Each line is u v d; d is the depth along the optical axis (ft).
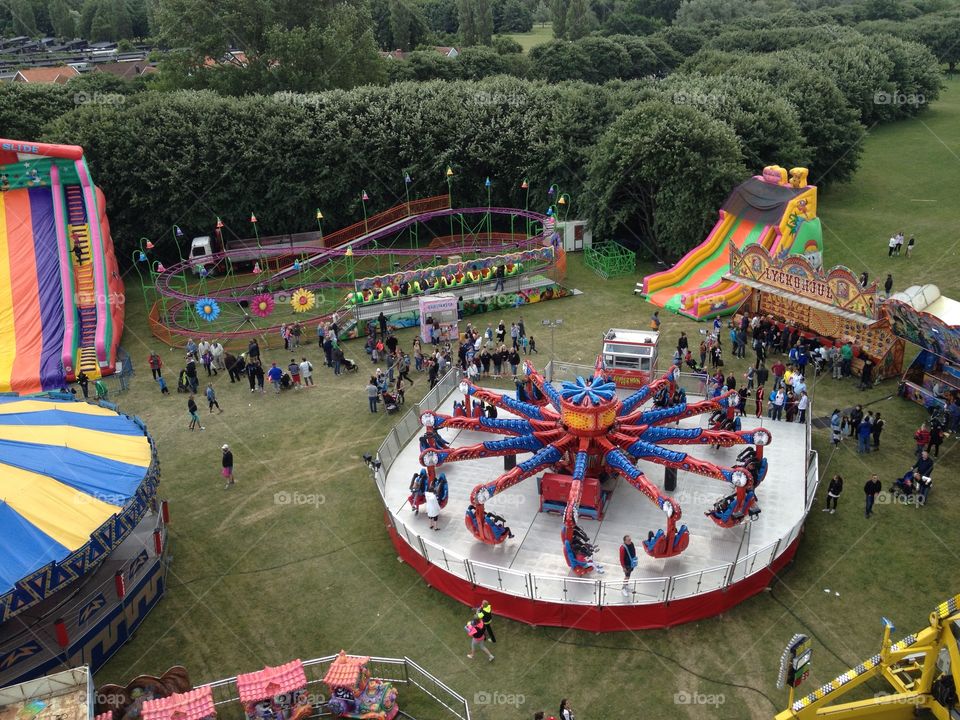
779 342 128.06
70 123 182.19
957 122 284.00
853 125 211.82
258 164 188.65
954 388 106.22
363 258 194.70
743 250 133.69
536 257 157.17
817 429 105.09
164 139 182.91
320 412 118.52
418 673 70.64
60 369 128.77
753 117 187.01
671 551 77.15
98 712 65.36
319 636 75.92
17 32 503.20
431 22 512.22
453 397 116.37
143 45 505.66
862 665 63.05
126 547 83.30
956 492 91.04
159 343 146.72
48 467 75.31
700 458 97.76
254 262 188.34
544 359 130.11
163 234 185.06
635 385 114.93
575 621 74.18
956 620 59.11
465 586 77.77
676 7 453.17
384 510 94.12
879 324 113.50
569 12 418.51
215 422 116.88
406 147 198.49
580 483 80.53
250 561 86.69
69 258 143.95
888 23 367.86
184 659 73.87
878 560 81.05
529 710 66.44
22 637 70.64
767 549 75.56
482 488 79.77
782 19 376.68
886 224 190.49
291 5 251.60
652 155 165.07
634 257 172.04
